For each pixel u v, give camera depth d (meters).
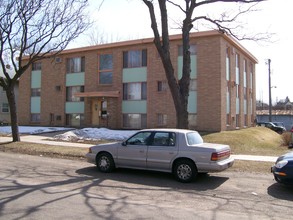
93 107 30.89
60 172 10.75
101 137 22.14
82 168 11.68
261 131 30.42
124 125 29.14
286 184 8.38
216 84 24.89
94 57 30.83
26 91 35.44
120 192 8.15
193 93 25.89
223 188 8.85
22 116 35.62
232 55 28.36
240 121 30.73
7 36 18.58
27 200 7.04
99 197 7.52
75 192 7.92
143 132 10.56
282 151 17.55
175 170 9.74
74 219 5.84
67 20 22.20
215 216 6.27
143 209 6.62
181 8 14.73
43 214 6.09
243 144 19.97
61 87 32.75
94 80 30.73
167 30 14.38
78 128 29.19
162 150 9.98
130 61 29.03
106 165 10.87
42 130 27.02
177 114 14.29
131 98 28.89
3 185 8.45
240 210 6.75
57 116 33.03
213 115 24.95
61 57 32.91
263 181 9.77
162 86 27.36
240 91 30.94
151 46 27.89
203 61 25.44
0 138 22.30
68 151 15.76
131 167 10.58
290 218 6.24
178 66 26.48
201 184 9.35
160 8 14.42
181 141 9.84
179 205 7.03
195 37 25.66
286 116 57.06
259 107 71.06
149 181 9.66
